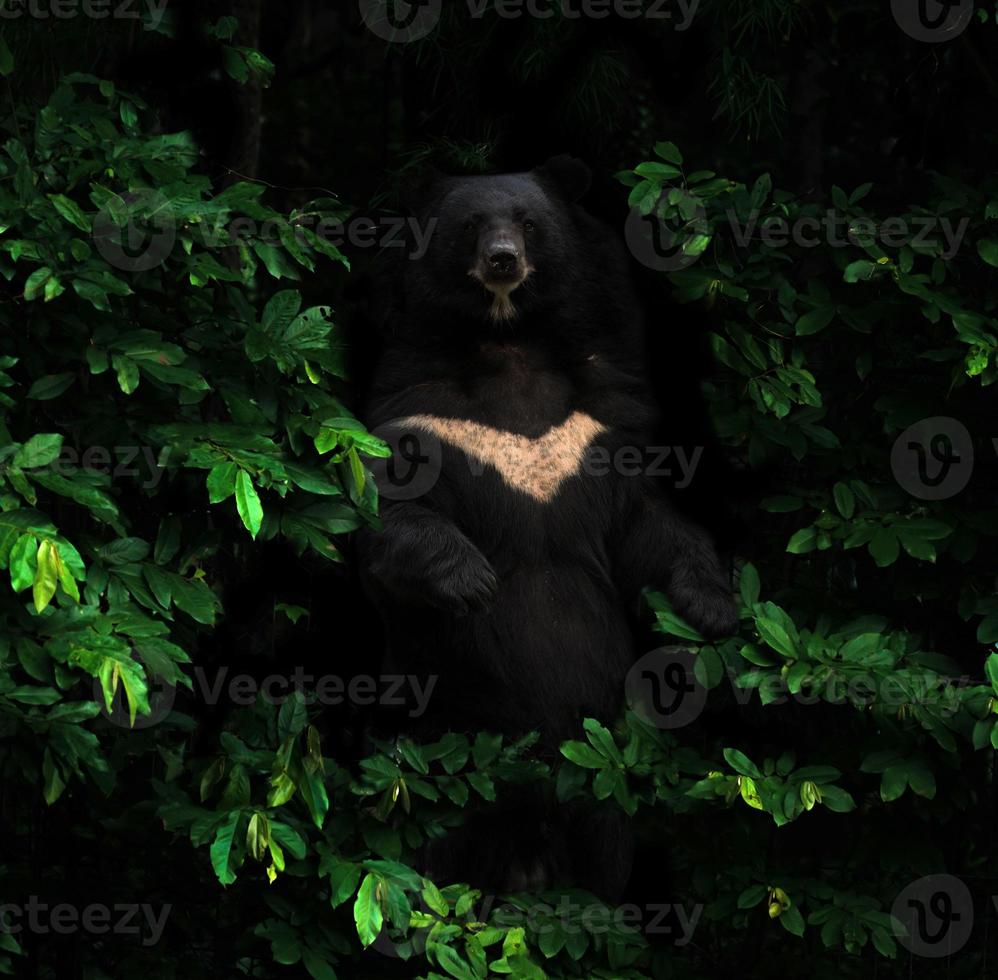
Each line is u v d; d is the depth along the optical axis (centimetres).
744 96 1034
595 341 896
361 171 1755
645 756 775
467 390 871
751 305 864
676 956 880
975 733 761
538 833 857
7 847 823
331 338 847
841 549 874
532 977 744
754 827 827
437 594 798
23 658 659
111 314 716
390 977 797
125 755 775
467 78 1088
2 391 720
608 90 1091
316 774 745
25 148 736
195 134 989
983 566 873
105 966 821
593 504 859
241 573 919
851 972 907
